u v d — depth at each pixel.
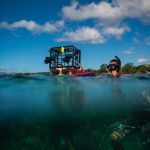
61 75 2.50
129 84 1.90
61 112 2.13
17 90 1.63
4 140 4.00
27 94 1.64
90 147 4.28
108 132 4.04
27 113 1.99
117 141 1.22
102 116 2.62
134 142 3.46
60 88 1.74
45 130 3.59
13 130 3.16
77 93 1.80
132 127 1.33
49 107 1.90
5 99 1.59
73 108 2.04
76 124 3.23
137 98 1.88
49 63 3.09
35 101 1.72
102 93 1.82
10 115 1.98
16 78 2.05
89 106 2.02
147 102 1.83
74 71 2.73
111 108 2.16
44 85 1.79
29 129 3.34
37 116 2.19
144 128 1.34
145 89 1.83
